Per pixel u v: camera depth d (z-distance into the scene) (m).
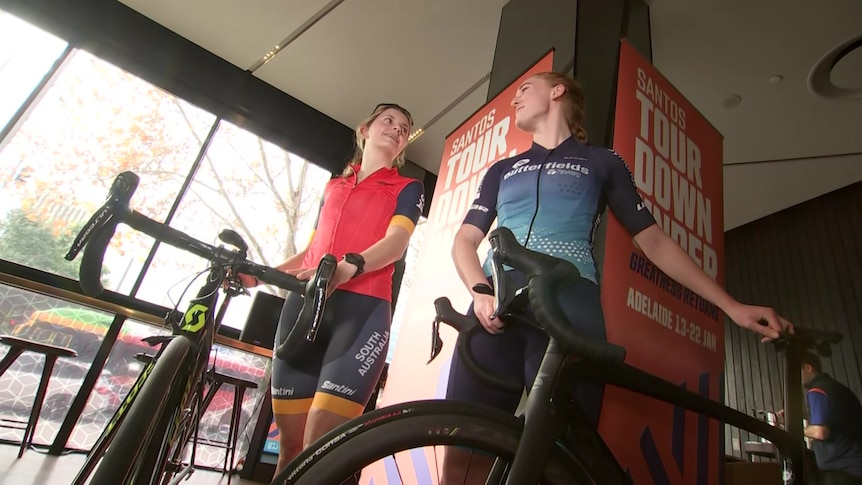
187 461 3.12
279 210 4.41
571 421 0.62
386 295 1.32
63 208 3.18
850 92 3.24
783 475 0.83
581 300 0.82
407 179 1.49
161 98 3.72
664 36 3.07
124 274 3.21
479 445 0.60
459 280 1.61
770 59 3.14
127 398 0.79
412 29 3.38
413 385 1.63
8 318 2.76
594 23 1.96
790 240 4.27
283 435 1.20
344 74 3.90
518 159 1.07
